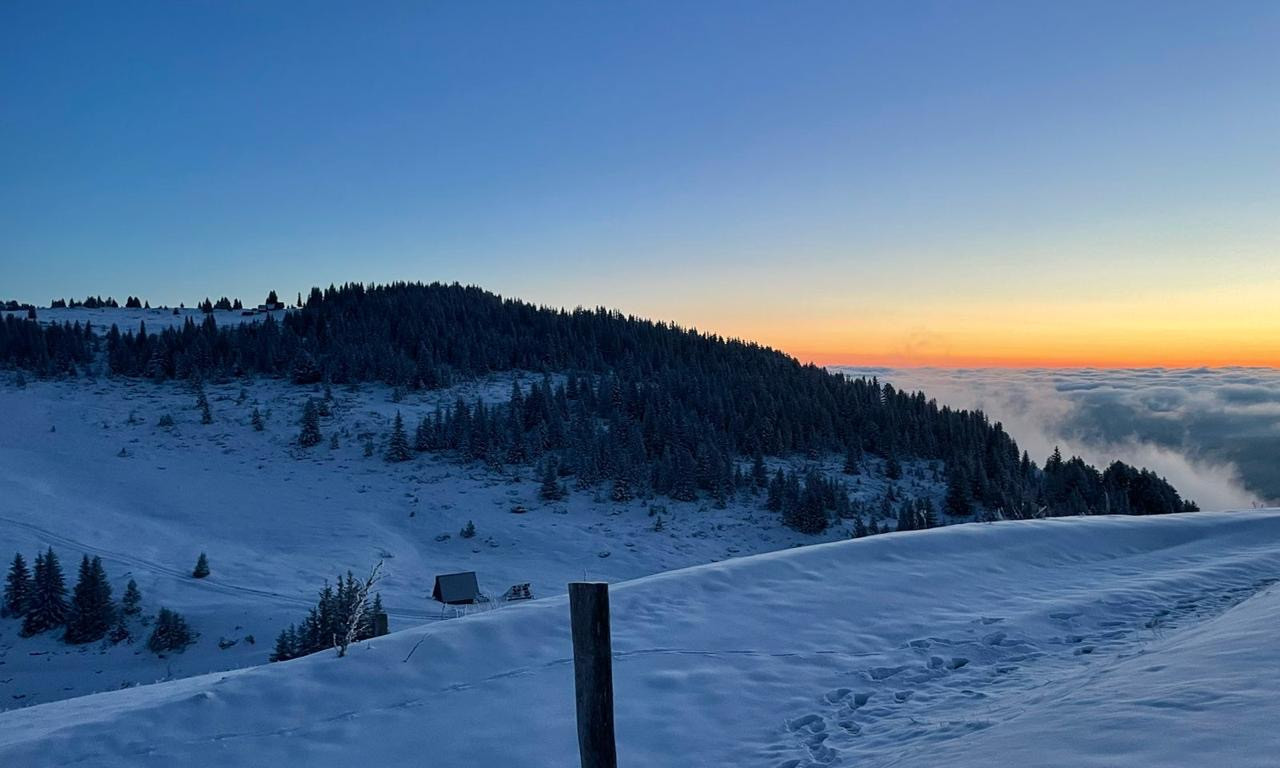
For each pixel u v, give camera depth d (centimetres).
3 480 6588
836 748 735
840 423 10256
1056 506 7838
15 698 3562
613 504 7369
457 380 11450
